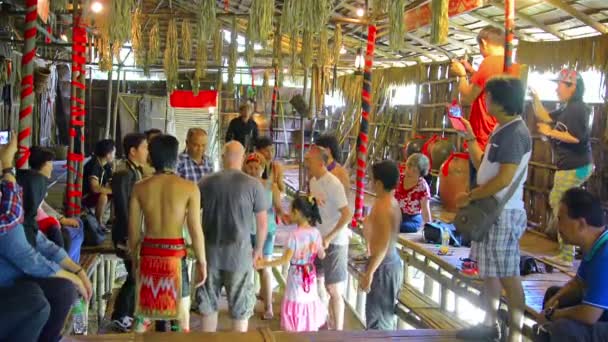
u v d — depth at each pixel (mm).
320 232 4180
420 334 3107
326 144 4680
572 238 2600
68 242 3889
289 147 15430
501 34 3830
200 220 3459
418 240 5148
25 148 3469
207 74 14578
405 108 11039
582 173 4473
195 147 4582
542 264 4492
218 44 6082
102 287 5336
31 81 3461
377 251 3654
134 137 4543
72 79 5328
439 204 7883
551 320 2695
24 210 2621
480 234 2746
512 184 2760
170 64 6641
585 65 5641
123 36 3635
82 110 5441
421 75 10047
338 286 4242
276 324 5152
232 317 3629
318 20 3264
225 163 3666
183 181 3225
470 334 3068
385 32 8000
